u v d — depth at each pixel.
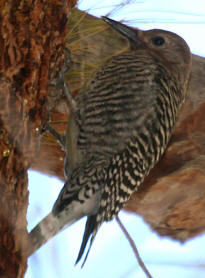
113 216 9.07
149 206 10.77
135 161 9.33
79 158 9.19
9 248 6.39
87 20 9.55
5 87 6.69
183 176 10.19
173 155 10.14
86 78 9.80
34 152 7.18
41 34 7.27
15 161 6.67
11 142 6.64
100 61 10.05
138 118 9.41
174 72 10.37
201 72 10.84
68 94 9.26
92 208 8.66
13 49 6.88
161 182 10.32
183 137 10.12
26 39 7.00
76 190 8.70
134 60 9.99
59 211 8.34
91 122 9.36
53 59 7.76
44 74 7.38
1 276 6.23
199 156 9.94
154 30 10.92
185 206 10.62
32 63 7.02
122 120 9.37
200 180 10.12
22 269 6.51
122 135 9.28
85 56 9.98
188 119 10.19
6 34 6.83
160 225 11.09
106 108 9.45
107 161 9.08
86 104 9.45
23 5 7.06
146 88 9.66
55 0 7.61
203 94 10.41
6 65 6.81
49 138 9.77
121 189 9.20
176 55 10.61
